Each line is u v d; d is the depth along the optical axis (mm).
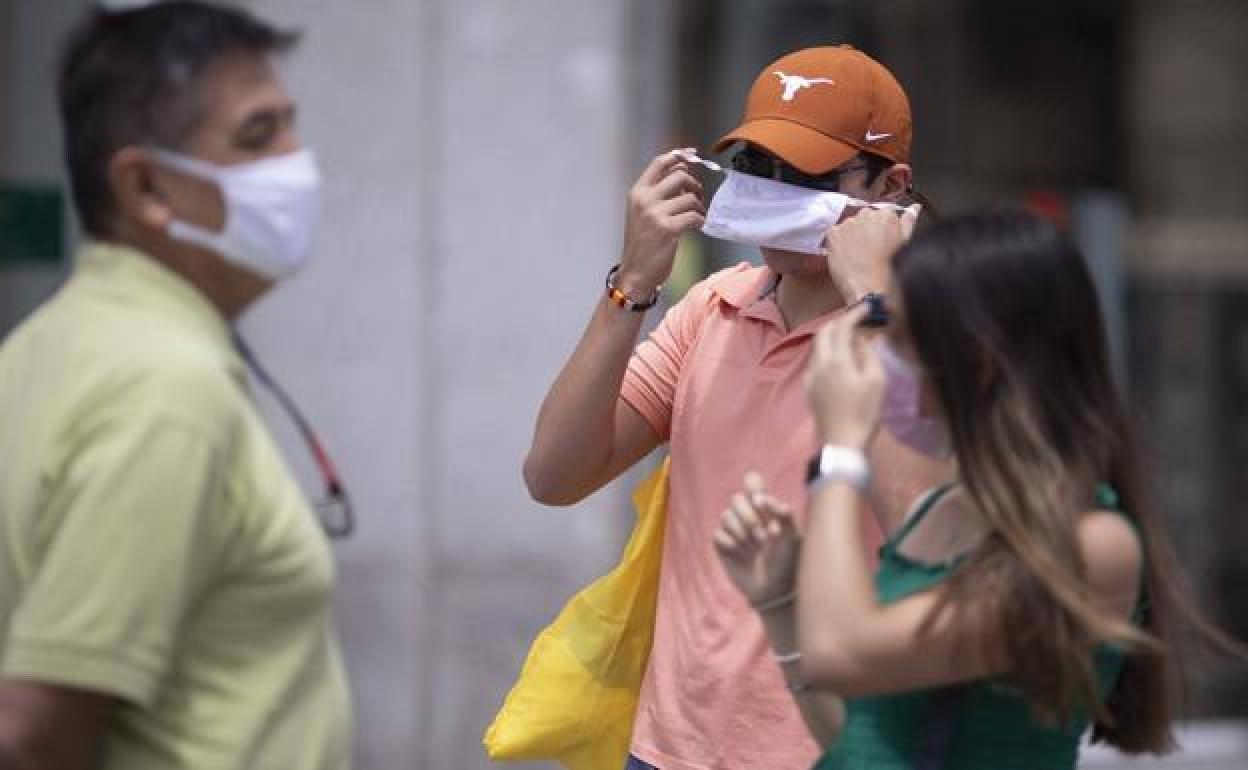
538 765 17641
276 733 7160
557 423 9914
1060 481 7152
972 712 7281
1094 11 31828
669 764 9500
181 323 7211
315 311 17125
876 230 9070
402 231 17203
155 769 6992
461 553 17391
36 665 6645
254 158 7414
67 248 17031
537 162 17391
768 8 22297
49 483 6867
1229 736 21578
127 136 7270
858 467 7359
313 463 17109
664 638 9688
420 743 17406
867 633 7102
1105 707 7578
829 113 9469
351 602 17281
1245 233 28734
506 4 17312
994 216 7500
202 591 6977
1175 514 24625
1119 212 25281
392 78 17156
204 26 7344
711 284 10211
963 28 30344
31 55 16969
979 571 7137
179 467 6793
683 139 22484
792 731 9188
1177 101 31781
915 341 7391
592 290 17469
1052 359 7320
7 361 7391
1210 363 25250
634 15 17734
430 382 17297
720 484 9500
